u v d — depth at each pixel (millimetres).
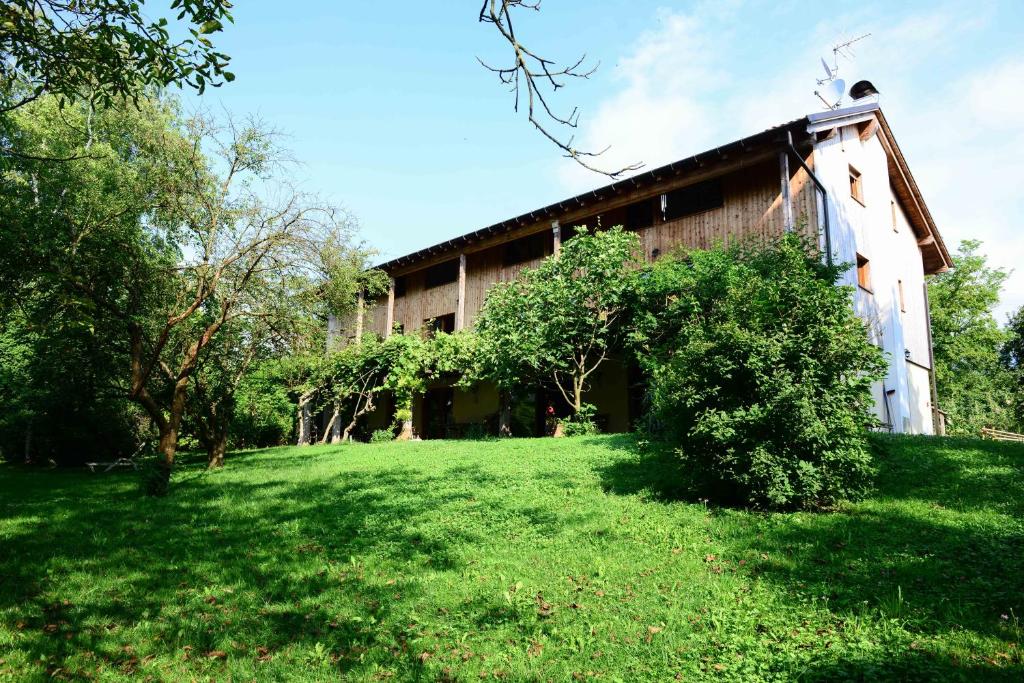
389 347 19844
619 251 14625
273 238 11414
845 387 6711
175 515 8203
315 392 21766
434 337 21812
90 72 5984
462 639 4195
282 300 12547
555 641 4113
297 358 14211
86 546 6598
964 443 9438
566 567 5457
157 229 12062
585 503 7652
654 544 5914
